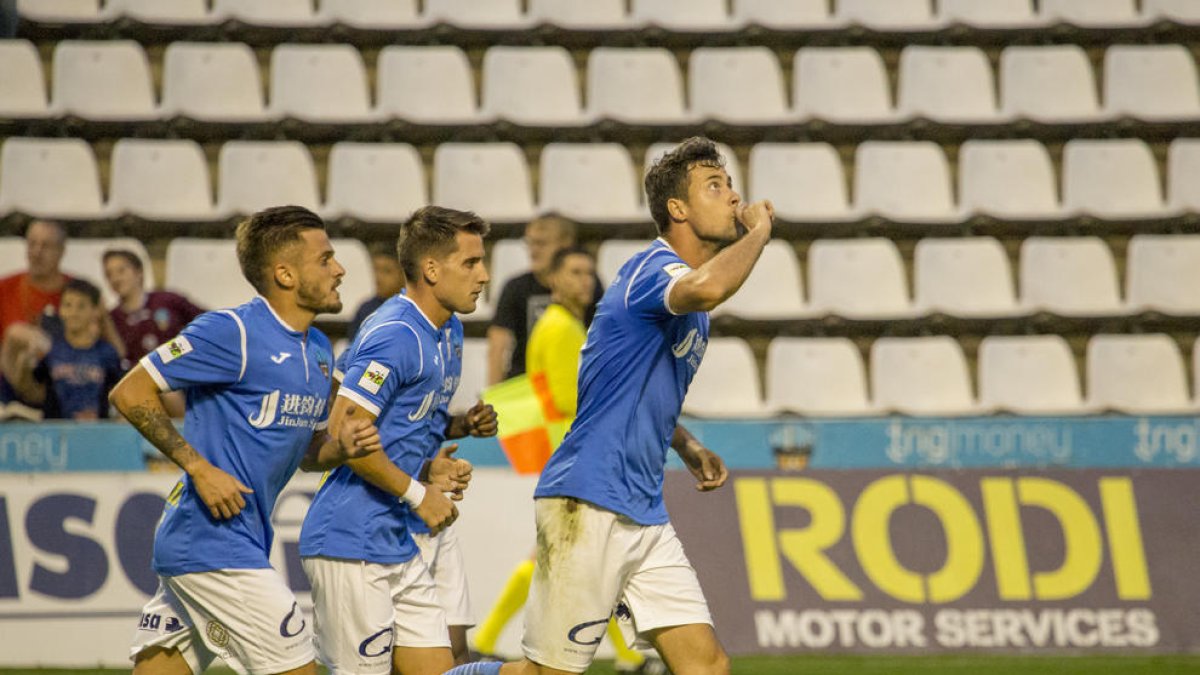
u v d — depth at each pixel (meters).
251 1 44.22
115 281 30.67
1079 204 41.31
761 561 27.45
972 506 28.06
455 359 17.19
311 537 16.28
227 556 14.88
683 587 14.90
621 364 14.62
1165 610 27.80
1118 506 28.33
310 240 15.26
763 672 25.36
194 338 14.78
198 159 39.66
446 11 45.22
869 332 37.28
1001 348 36.22
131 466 27.23
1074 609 27.67
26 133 40.09
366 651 16.19
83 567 25.92
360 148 40.31
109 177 40.22
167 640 15.55
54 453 27.03
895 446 28.61
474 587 26.70
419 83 42.97
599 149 40.91
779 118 42.50
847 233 39.72
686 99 44.53
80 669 25.58
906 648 27.22
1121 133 42.88
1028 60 44.00
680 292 13.77
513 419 25.77
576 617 14.66
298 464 15.83
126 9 42.97
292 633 14.98
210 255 37.12
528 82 43.16
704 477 16.33
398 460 16.42
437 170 40.12
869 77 43.81
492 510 26.89
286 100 41.97
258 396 15.05
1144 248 39.22
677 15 45.78
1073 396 35.97
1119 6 46.03
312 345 15.73
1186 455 29.03
